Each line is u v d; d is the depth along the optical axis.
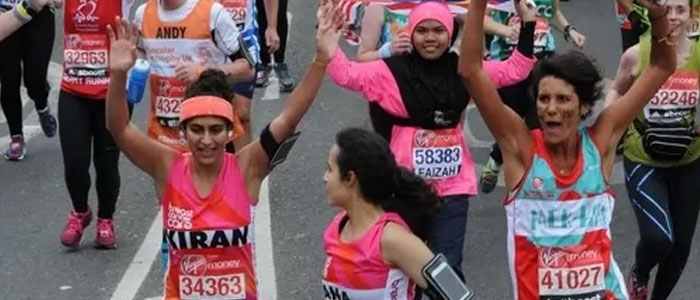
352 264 5.23
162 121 8.13
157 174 6.13
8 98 10.84
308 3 16.91
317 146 11.32
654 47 5.74
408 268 5.14
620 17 11.05
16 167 10.91
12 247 9.17
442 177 7.27
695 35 7.24
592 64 5.55
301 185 10.33
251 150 6.11
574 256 5.66
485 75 5.62
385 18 8.48
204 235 6.05
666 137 7.26
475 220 9.57
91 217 9.17
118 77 5.95
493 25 9.36
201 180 6.07
